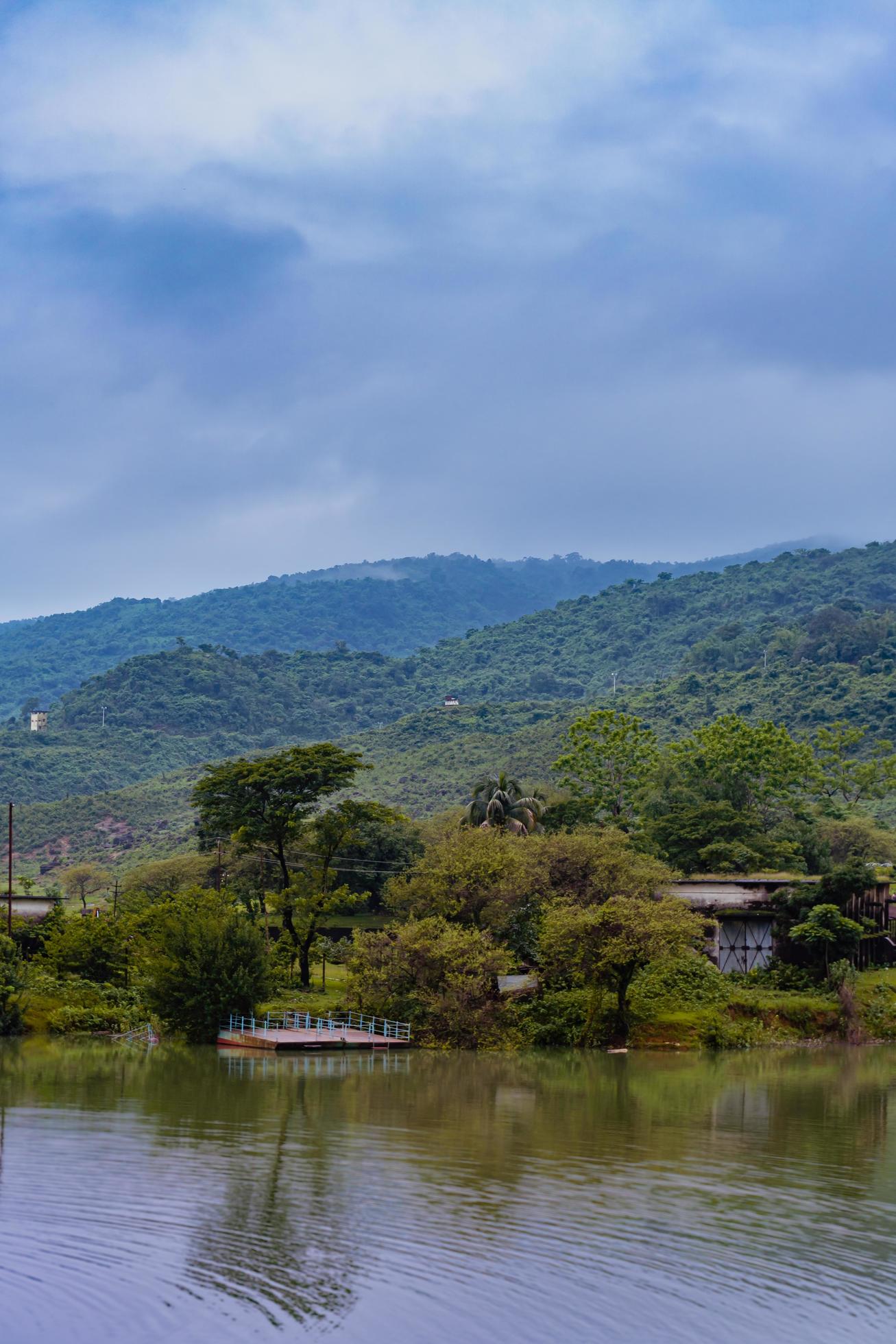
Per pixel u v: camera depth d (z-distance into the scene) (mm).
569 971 78500
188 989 76938
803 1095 57219
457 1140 43656
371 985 78062
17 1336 24234
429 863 88625
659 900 88312
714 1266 29297
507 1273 28297
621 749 145875
